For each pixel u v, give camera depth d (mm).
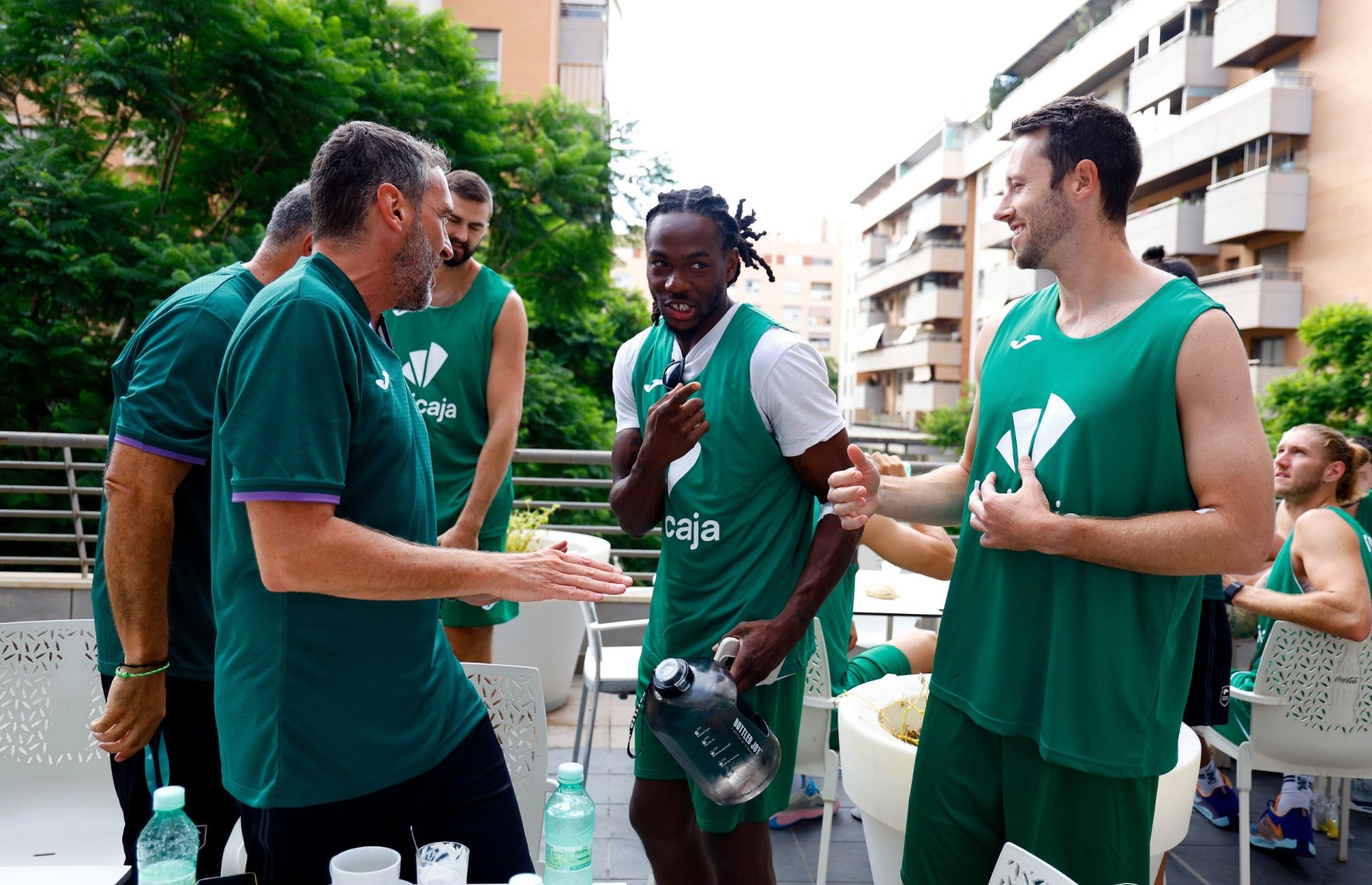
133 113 8594
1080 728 1573
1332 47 21109
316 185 1529
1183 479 1532
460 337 3121
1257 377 21922
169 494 1790
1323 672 2814
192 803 2010
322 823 1524
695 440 1899
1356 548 2961
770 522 1980
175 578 1934
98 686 2213
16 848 2031
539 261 11984
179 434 1779
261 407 1365
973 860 1763
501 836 1745
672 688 1703
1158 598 1557
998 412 1754
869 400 52656
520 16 19125
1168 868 3221
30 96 8711
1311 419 13961
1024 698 1659
